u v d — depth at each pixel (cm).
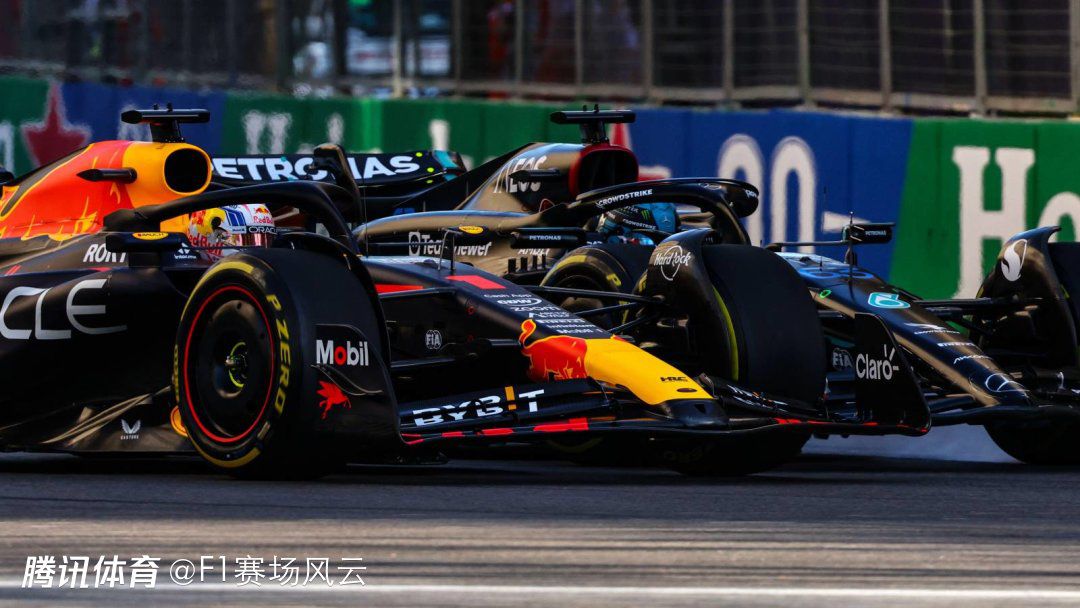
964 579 1061
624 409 1777
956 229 3888
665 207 2841
